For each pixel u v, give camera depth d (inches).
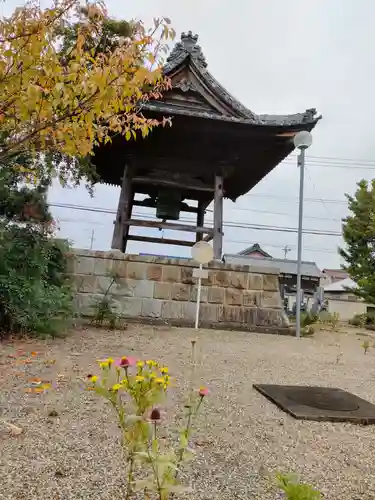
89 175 346.0
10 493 64.1
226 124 305.0
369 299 802.8
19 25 85.3
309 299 1218.0
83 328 258.4
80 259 312.3
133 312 310.8
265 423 108.6
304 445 94.6
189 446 88.0
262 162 365.7
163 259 324.2
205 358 193.0
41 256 245.1
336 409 121.1
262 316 325.7
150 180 351.3
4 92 88.1
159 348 209.2
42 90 87.1
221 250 340.5
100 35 110.9
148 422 61.2
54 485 67.3
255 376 164.9
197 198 435.2
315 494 56.4
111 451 81.3
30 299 211.5
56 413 101.3
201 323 312.0
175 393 128.7
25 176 244.2
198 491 68.7
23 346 186.4
